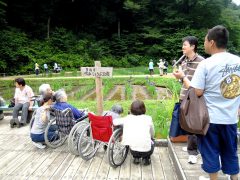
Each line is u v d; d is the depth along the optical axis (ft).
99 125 16.65
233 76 9.66
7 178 15.10
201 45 120.16
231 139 10.05
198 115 9.89
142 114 16.21
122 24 145.79
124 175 15.24
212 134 10.00
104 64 122.31
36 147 19.74
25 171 15.92
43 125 19.02
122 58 129.29
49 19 130.41
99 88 21.03
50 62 108.88
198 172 13.44
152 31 138.00
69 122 17.95
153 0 143.74
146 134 15.76
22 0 124.57
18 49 102.63
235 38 139.64
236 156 10.36
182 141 17.85
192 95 10.22
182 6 143.13
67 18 140.05
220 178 12.42
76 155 18.13
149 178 14.83
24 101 25.32
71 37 128.67
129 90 52.37
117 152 16.53
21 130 23.97
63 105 18.26
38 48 113.39
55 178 15.03
